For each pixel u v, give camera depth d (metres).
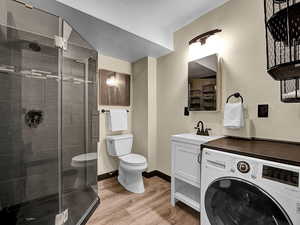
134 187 1.90
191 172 1.44
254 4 1.41
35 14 1.32
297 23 0.82
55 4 1.22
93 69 1.94
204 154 1.15
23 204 1.49
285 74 0.88
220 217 1.06
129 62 2.62
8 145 1.51
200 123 1.83
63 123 1.73
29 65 1.56
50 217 1.36
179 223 1.38
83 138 1.88
